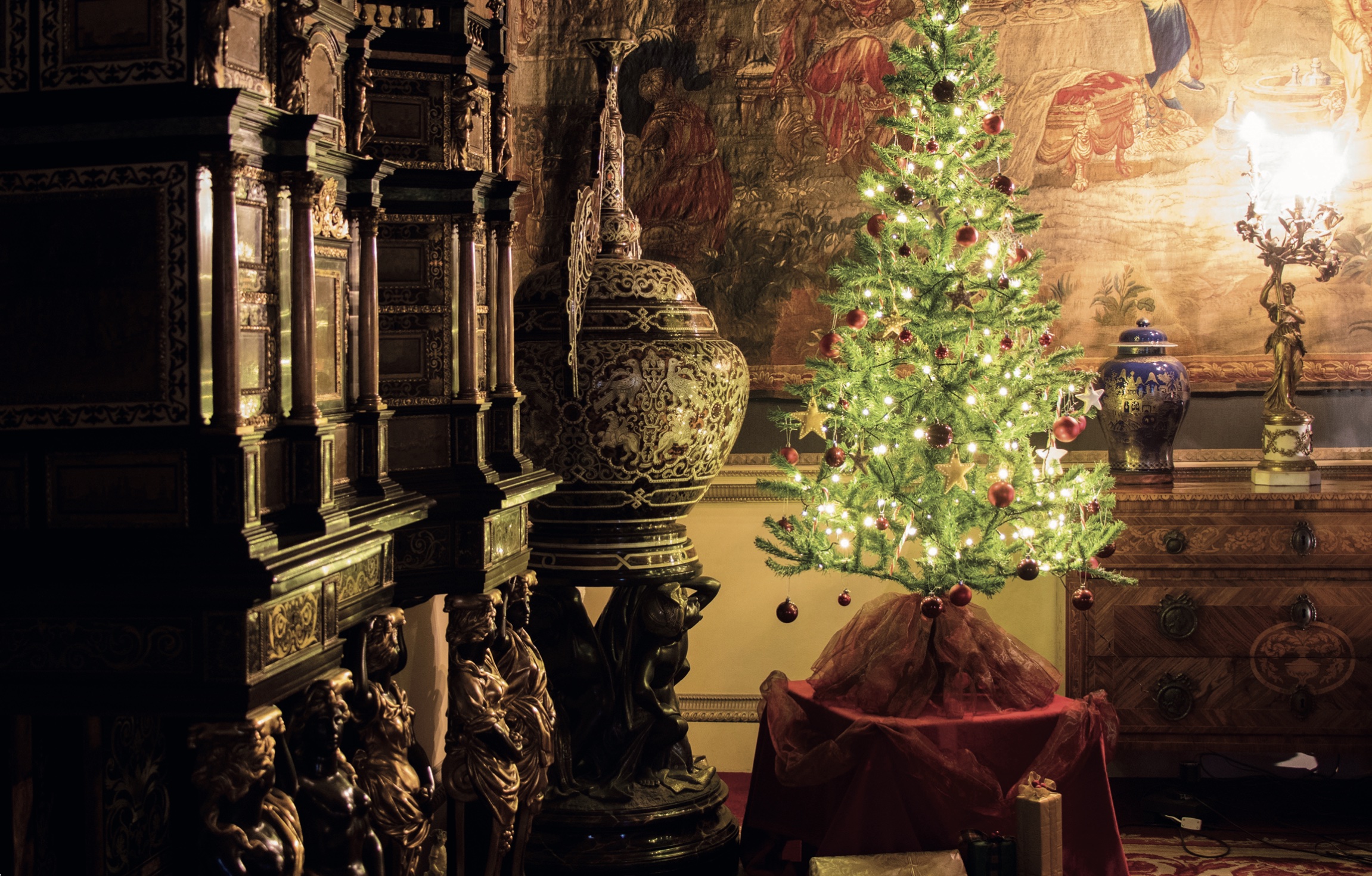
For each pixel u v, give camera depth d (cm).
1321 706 496
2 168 227
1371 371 558
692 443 441
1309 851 468
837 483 449
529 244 591
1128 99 561
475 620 333
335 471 282
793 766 421
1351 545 493
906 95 440
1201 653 500
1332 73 552
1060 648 539
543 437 434
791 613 451
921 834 404
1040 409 452
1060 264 568
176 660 217
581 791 442
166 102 219
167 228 223
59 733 275
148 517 226
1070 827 412
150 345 224
